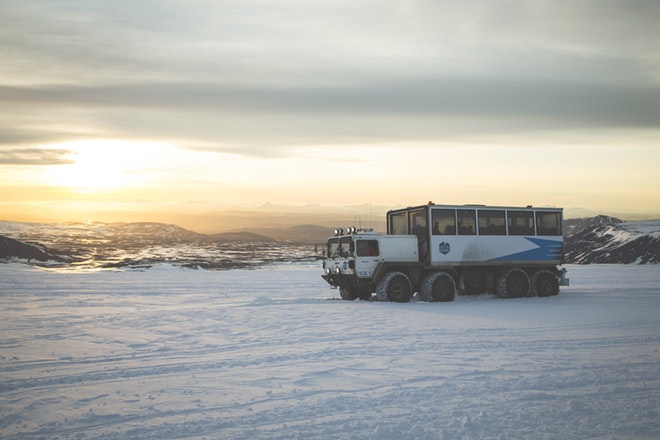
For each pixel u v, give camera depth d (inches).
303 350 449.1
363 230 936.3
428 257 912.9
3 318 646.5
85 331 550.6
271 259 3934.5
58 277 1464.1
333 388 327.6
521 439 240.5
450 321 626.8
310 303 856.9
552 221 1009.5
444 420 265.6
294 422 265.6
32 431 256.5
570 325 585.0
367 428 256.2
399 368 378.9
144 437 247.4
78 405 297.7
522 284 964.0
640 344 469.1
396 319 647.1
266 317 663.8
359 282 897.5
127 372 373.7
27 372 373.4
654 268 2337.6
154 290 1112.8
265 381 347.3
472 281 951.0
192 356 426.6
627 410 279.3
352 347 460.8
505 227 968.9
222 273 1889.8
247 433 250.8
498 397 303.9
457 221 935.7
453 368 376.5
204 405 295.4
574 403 290.0
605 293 1020.5
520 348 451.8
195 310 731.4
